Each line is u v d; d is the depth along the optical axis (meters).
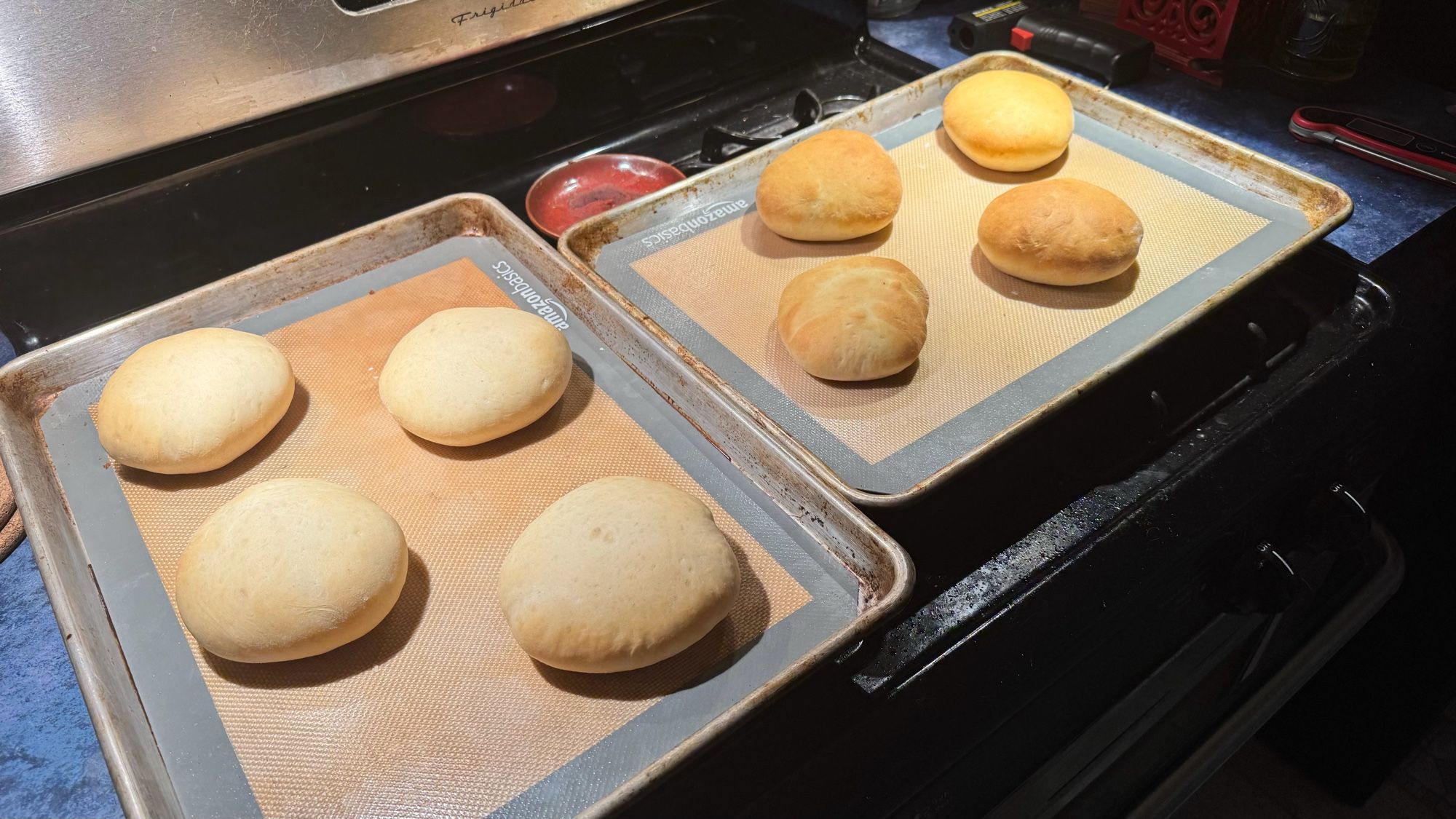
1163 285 1.23
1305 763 2.03
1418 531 1.49
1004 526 0.95
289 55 1.11
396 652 0.88
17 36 0.94
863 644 0.85
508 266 1.27
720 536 0.91
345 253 1.23
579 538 0.89
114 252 1.14
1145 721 1.15
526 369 1.05
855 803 0.80
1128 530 0.95
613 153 1.49
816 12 1.62
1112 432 1.04
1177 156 1.44
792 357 1.14
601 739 0.81
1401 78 1.76
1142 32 1.83
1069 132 1.42
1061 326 1.18
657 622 0.83
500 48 1.27
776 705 0.81
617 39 1.41
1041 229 1.22
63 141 1.03
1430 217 1.40
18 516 1.01
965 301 1.23
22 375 1.06
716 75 1.57
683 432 1.07
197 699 0.84
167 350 1.06
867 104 1.49
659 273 1.27
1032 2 1.92
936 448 1.03
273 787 0.78
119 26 0.99
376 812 0.77
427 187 1.36
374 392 1.12
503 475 1.03
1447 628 1.57
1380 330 1.16
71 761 0.82
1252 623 1.24
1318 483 1.12
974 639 0.86
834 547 0.92
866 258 1.24
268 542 0.88
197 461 0.99
